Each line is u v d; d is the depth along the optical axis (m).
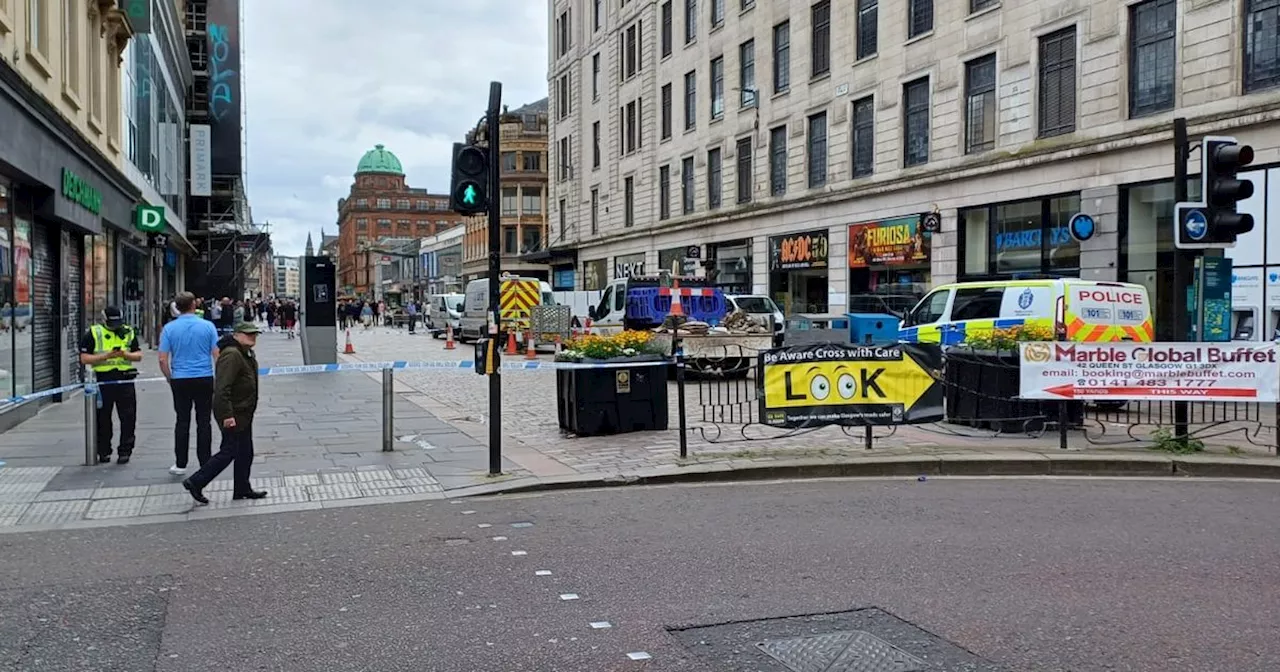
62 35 15.26
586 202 53.66
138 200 24.98
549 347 31.22
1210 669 4.40
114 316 10.15
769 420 10.30
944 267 26.56
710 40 39.22
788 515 7.75
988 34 25.00
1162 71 20.58
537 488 9.00
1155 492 8.70
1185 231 10.05
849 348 10.42
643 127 45.47
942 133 26.59
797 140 33.38
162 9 31.41
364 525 7.55
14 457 10.45
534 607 5.41
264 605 5.48
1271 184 18.16
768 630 4.98
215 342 9.66
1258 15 18.62
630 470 9.55
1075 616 5.16
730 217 37.38
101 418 10.09
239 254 62.78
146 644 4.84
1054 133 23.28
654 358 12.05
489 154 9.47
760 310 25.95
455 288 97.75
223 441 8.40
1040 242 23.66
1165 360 10.45
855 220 30.33
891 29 28.56
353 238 162.00
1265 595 5.51
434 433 12.18
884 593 5.61
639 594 5.63
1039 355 10.69
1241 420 12.07
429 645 4.82
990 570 6.07
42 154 13.39
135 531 7.38
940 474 9.79
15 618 5.25
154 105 31.17
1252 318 18.47
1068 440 11.02
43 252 14.92
